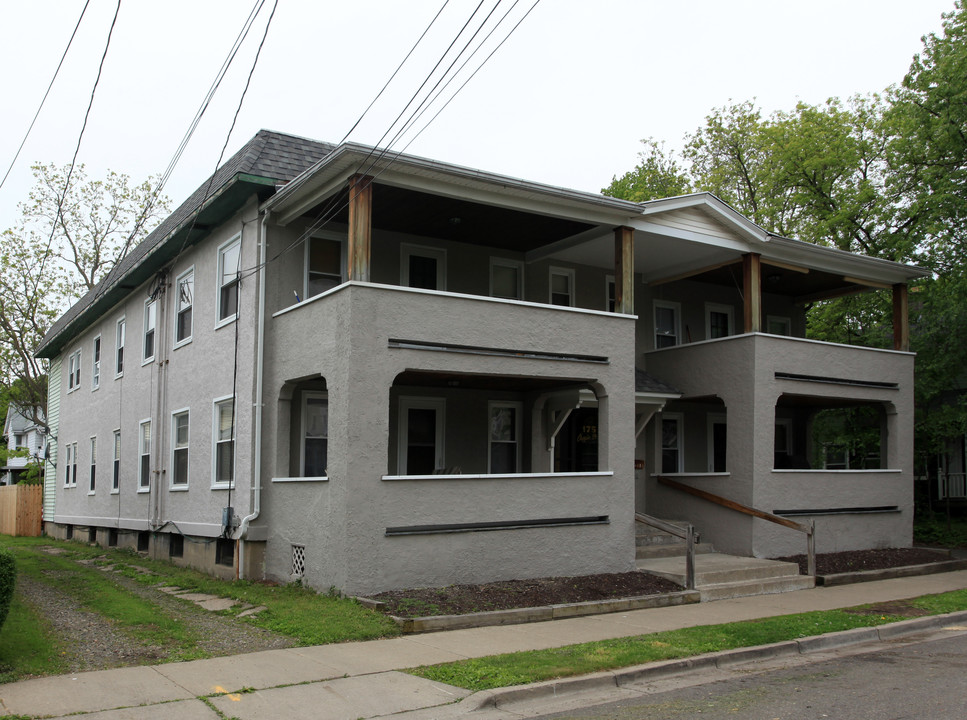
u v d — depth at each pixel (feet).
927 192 73.56
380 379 40.04
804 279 66.74
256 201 47.29
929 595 44.14
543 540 44.06
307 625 32.78
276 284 47.21
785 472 56.18
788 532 55.62
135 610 36.76
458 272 54.19
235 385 48.75
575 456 61.31
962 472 87.86
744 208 100.32
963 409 73.82
